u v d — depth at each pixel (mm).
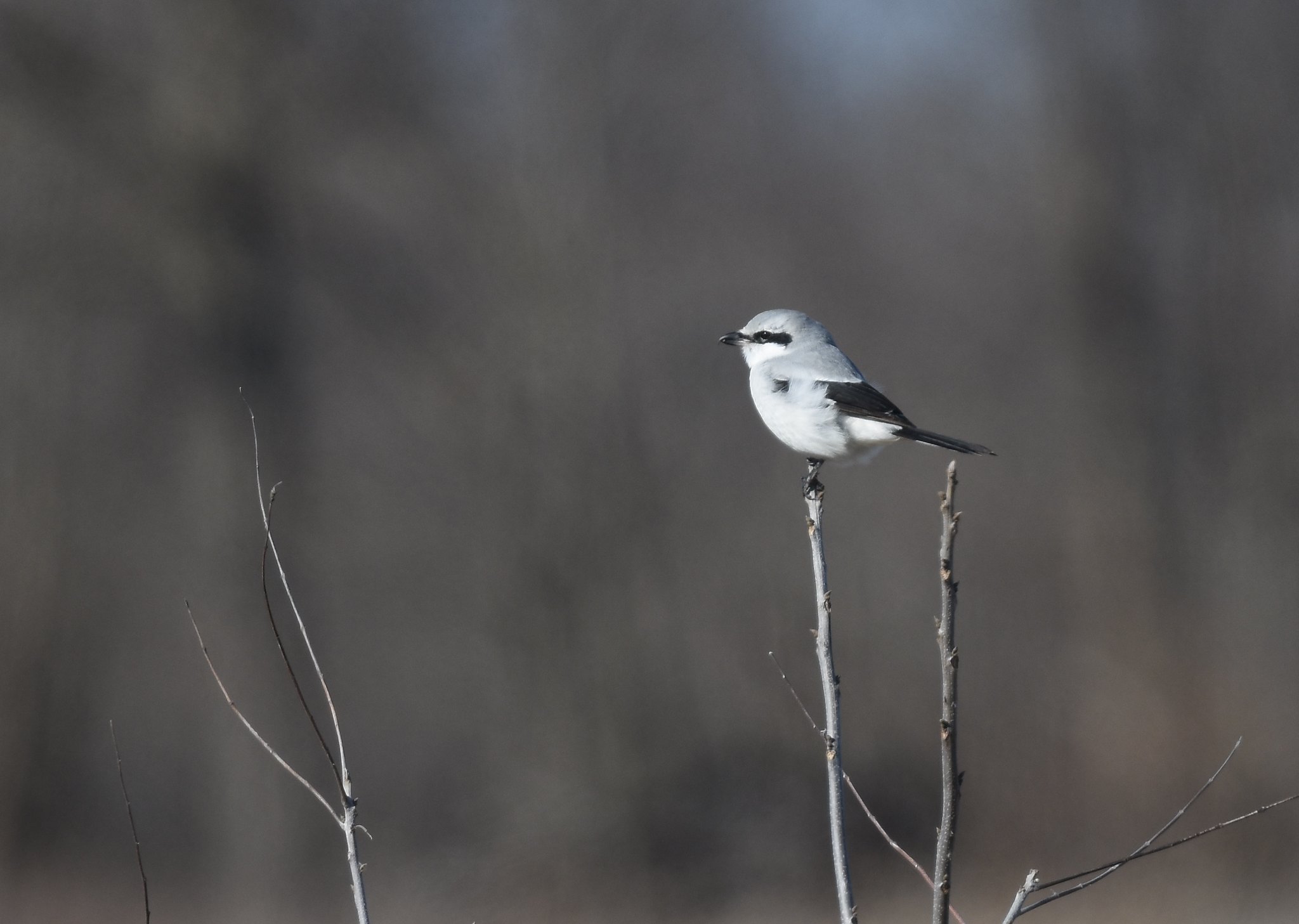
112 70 16781
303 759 17000
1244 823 13992
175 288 17016
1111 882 13797
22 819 17562
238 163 17000
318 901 16516
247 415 17250
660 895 15500
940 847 3574
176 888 17359
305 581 17344
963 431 20641
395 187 18250
